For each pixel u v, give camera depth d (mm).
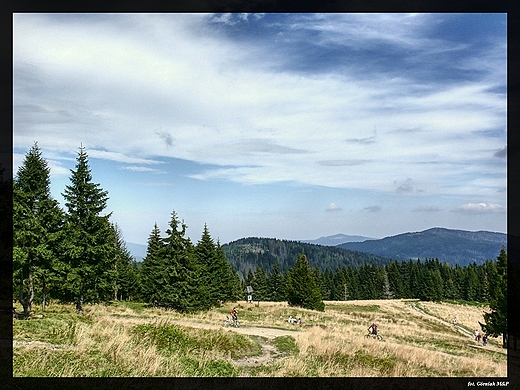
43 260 25344
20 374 9609
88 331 16094
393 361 18578
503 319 37094
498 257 39219
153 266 50844
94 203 32094
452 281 135750
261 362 17453
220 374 13469
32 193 25781
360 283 139125
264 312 52938
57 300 38875
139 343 15570
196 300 46562
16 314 22250
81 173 31859
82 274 30641
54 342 13734
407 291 136875
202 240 59000
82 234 31141
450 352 29656
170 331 18594
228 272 70438
